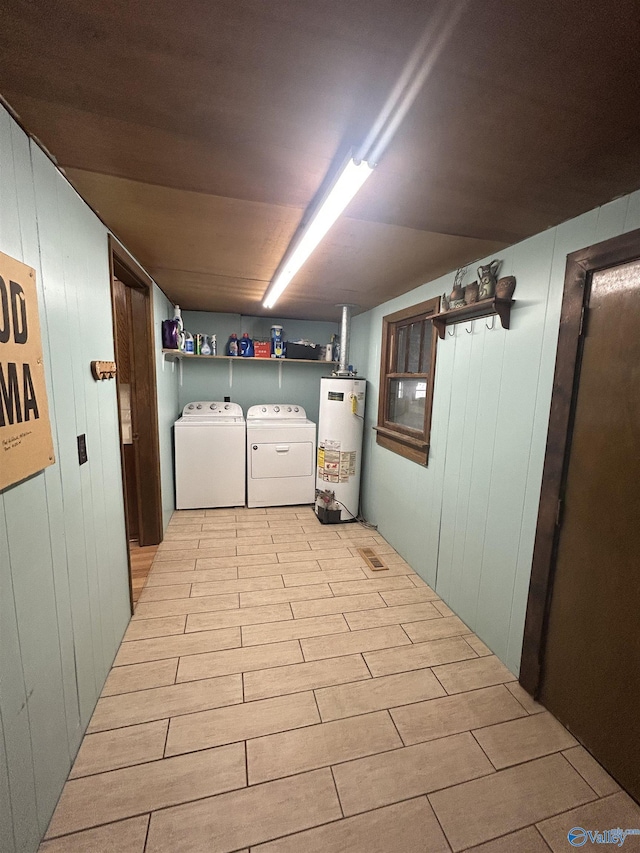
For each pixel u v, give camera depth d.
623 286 1.25
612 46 0.72
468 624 2.07
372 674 1.71
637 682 1.22
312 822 1.13
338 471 3.47
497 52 0.75
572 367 1.43
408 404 2.96
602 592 1.33
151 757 1.30
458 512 2.16
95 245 1.59
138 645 1.85
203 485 3.73
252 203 1.49
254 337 4.33
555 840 1.12
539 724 1.50
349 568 2.68
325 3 0.66
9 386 0.90
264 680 1.66
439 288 2.45
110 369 1.71
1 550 0.89
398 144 1.06
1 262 0.87
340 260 2.12
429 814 1.17
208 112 0.97
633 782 1.23
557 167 1.16
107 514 1.70
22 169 1.02
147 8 0.68
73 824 1.10
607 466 1.32
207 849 1.06
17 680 0.95
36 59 0.80
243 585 2.42
